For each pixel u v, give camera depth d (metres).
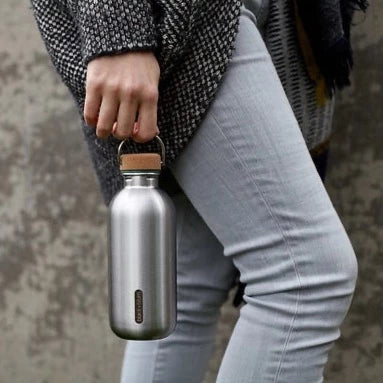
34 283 3.03
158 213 1.66
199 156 1.75
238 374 1.76
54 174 2.96
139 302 1.66
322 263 1.70
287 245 1.70
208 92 1.69
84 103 1.79
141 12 1.61
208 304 2.17
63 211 2.96
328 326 1.72
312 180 1.73
